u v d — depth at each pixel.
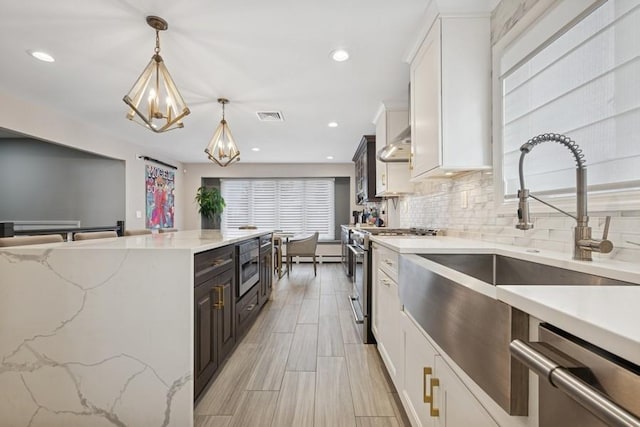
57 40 2.24
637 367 0.37
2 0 1.82
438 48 1.87
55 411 1.43
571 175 1.30
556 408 0.48
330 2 1.86
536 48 1.47
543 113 1.47
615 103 1.10
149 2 1.84
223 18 2.00
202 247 1.58
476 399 0.80
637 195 0.99
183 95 3.24
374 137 4.80
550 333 0.49
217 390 1.84
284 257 7.20
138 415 1.44
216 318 1.87
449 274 0.91
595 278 0.94
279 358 2.27
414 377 1.32
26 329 1.44
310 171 7.34
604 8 1.14
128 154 5.16
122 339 1.44
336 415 1.61
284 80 2.90
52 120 3.72
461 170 1.92
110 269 1.44
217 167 7.33
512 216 1.65
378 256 2.21
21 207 4.99
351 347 2.46
